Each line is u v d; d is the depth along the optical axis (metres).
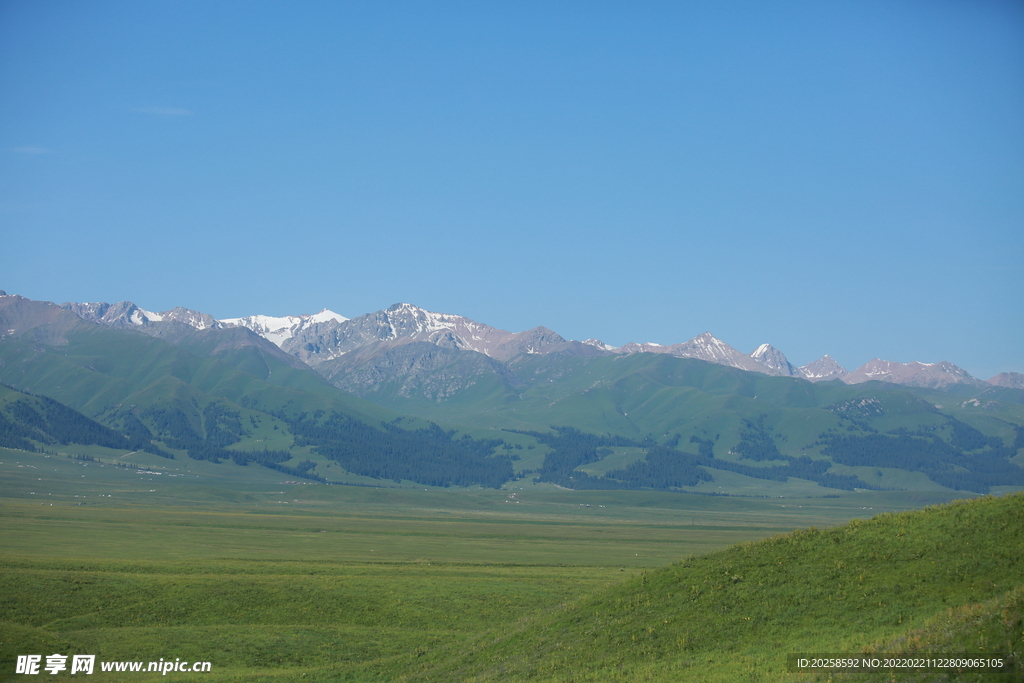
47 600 97.38
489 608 103.75
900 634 51.06
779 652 54.62
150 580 107.81
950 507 68.25
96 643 85.94
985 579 55.44
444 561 156.25
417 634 93.06
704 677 53.97
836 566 63.66
